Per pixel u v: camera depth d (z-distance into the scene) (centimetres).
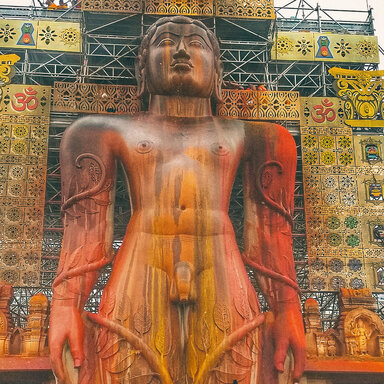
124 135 2175
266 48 2908
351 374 2189
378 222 2667
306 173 2711
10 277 2466
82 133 2195
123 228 2955
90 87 2698
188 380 1950
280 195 2222
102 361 1964
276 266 2150
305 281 2939
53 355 1964
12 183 2578
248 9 2847
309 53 3028
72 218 2141
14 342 2178
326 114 2800
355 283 2575
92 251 2100
